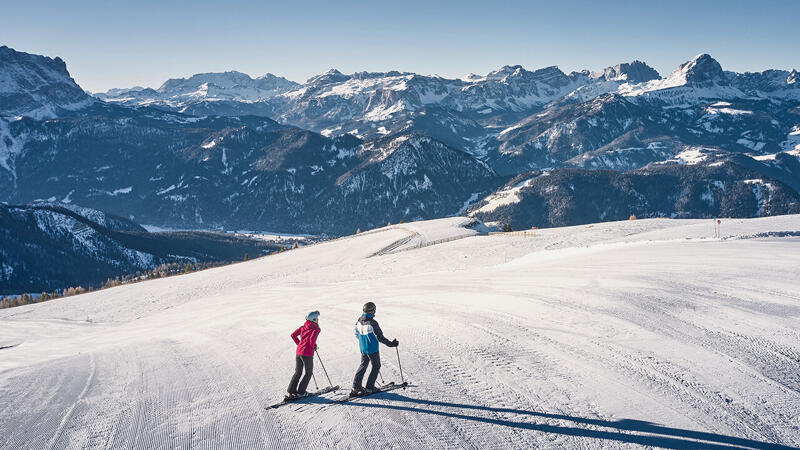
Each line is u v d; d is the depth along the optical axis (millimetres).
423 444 6121
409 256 48969
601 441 6074
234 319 18984
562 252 35125
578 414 6848
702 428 6383
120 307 44438
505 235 62531
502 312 13148
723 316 11273
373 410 7219
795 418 6594
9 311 48438
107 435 6773
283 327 14703
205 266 190125
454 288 20422
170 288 52281
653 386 7707
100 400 8406
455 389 7906
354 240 87812
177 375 9828
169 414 7500
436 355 9719
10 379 10273
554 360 9023
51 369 11234
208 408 7688
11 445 6578
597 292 14461
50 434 6910
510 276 22219
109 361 11867
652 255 23078
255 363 10352
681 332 10281
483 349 9875
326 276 44125
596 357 9070
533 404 7215
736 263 18000
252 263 70375
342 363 9773
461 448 6012
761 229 32781
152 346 13766
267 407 7570
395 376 8672
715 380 7871
